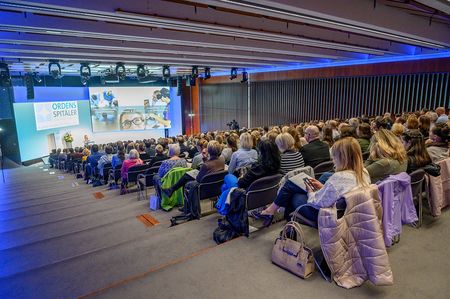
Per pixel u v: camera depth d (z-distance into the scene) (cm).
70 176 1109
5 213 589
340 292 228
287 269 257
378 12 497
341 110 1214
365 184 233
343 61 1161
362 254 231
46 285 263
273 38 622
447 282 236
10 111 1486
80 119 1772
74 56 838
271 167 324
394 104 1050
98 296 232
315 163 387
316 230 322
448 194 365
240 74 1631
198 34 648
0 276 299
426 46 796
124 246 329
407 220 292
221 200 331
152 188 641
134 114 1803
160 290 238
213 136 833
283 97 1446
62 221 473
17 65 1046
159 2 447
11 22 468
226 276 253
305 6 399
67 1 386
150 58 880
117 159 751
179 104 1980
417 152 331
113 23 550
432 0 359
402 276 245
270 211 299
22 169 1441
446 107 920
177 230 365
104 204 565
